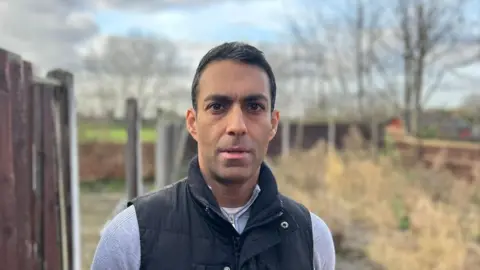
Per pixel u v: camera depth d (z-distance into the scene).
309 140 16.86
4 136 2.14
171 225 1.49
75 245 3.32
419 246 5.51
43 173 2.77
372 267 5.59
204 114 1.50
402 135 13.83
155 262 1.44
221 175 1.47
